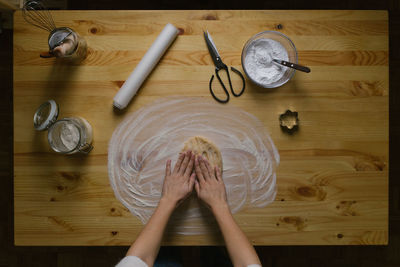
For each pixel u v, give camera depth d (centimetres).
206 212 87
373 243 86
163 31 82
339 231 86
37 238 86
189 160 86
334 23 85
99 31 85
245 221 86
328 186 87
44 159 86
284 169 87
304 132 87
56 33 79
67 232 86
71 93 86
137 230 86
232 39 86
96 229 86
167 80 86
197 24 85
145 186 87
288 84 87
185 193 84
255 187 87
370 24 85
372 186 86
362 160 86
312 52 86
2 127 129
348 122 86
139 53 86
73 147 80
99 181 86
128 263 71
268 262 129
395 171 129
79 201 86
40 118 79
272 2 125
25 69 85
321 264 128
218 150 87
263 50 85
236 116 87
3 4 81
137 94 86
